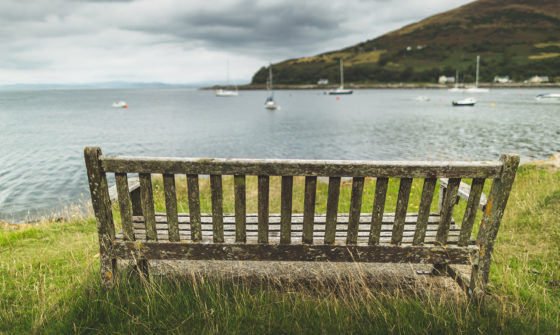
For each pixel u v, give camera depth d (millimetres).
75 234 5555
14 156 27094
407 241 2734
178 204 8023
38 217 12344
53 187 17828
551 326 2557
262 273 3332
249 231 2939
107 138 38969
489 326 2463
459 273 2967
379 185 2404
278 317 2557
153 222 2578
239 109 89812
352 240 2562
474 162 2314
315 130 43781
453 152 26594
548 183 7523
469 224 2521
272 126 49469
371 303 2727
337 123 51000
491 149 27156
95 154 2354
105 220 2541
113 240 2613
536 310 2787
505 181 2316
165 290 2838
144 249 2611
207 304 2732
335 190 2428
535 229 4883
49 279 3496
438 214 3406
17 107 104438
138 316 2527
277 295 2861
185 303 2693
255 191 9625
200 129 47406
